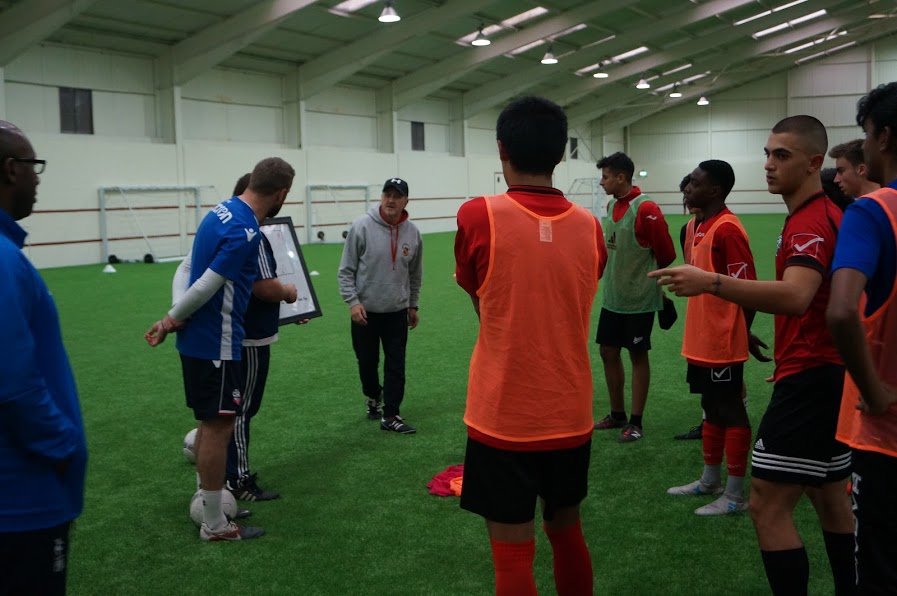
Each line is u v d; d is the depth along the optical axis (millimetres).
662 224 4285
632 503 3533
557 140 2045
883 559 1752
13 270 1516
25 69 15688
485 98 27594
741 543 3059
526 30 21000
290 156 21547
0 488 1523
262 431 4809
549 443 2004
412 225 4820
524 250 1979
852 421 1928
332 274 14266
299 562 2963
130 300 10984
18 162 1615
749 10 23953
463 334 8203
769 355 6922
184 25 17031
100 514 3490
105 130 17438
